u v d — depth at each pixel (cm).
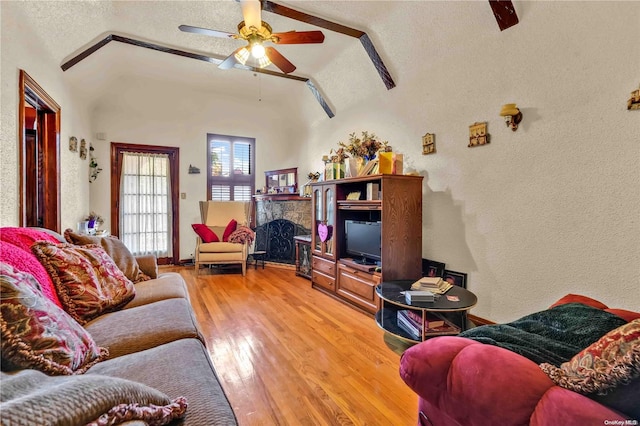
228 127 578
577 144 204
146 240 518
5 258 123
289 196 522
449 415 94
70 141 349
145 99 504
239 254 453
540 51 222
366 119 411
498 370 85
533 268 231
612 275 190
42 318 90
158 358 115
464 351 98
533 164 229
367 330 259
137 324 148
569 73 207
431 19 282
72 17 267
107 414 59
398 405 163
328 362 206
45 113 293
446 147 298
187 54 390
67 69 325
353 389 176
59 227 304
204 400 90
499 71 249
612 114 188
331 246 356
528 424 75
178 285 226
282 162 623
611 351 74
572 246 209
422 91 323
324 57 400
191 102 539
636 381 68
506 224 248
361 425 148
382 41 333
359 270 308
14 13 205
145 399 73
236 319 282
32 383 60
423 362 102
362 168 316
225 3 292
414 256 294
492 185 258
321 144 521
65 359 90
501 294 253
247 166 602
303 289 385
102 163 481
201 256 446
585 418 68
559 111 213
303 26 327
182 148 541
